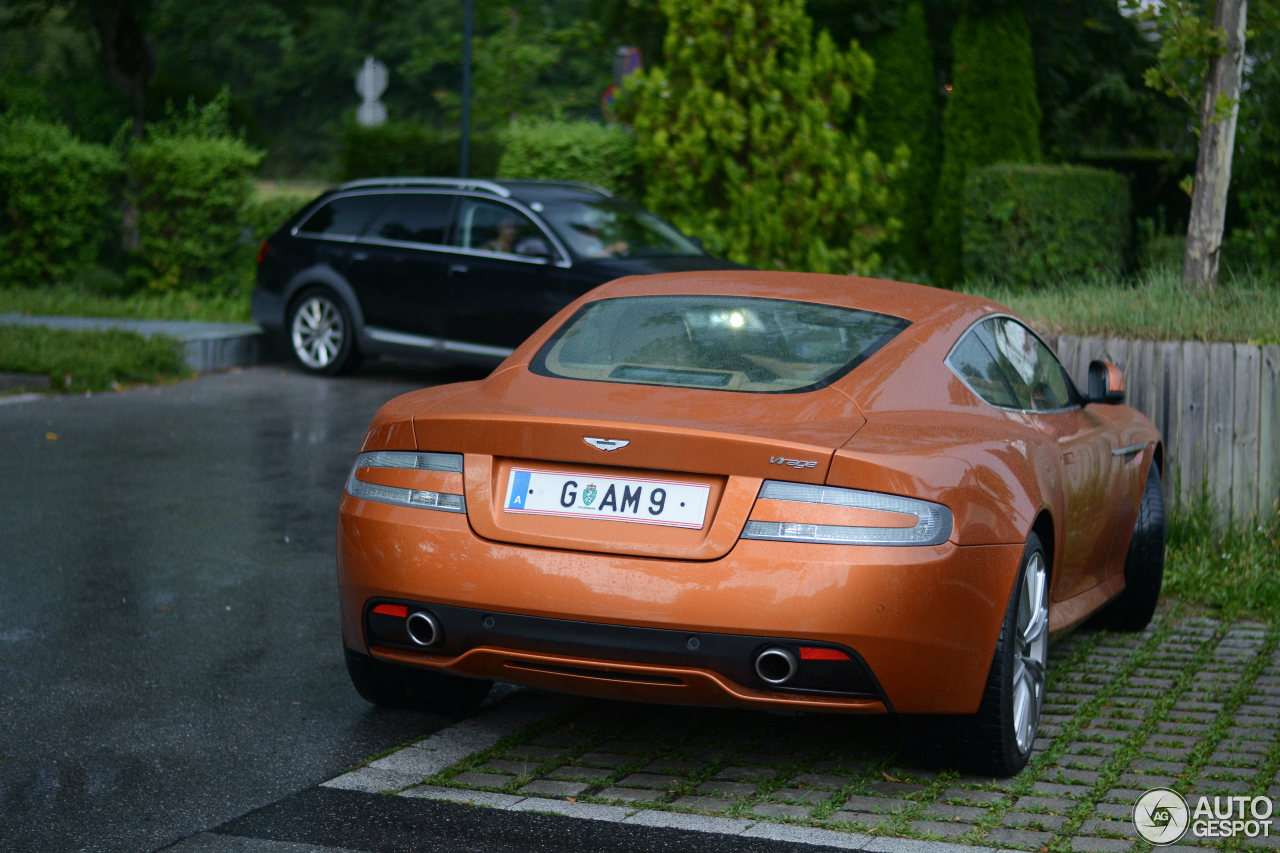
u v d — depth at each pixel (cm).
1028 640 429
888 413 410
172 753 435
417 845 366
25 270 1664
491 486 399
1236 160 1430
